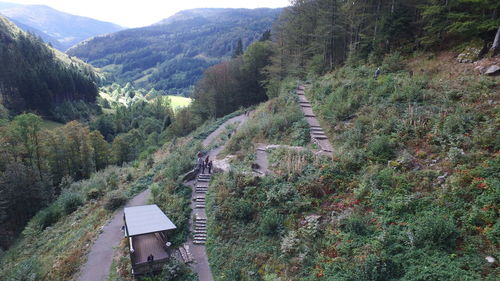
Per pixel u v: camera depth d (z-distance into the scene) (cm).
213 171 2439
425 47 2850
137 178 3066
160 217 1764
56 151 4519
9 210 3522
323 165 1780
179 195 2212
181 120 6366
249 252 1521
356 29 3809
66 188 3681
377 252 1177
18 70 9388
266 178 1895
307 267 1272
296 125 2570
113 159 5588
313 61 4375
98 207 2528
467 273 980
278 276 1306
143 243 1759
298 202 1609
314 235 1396
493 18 2195
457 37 2669
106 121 8938
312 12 4356
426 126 1744
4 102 8450
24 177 3581
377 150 1723
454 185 1297
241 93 6488
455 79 2108
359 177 1619
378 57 3212
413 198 1334
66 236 2228
